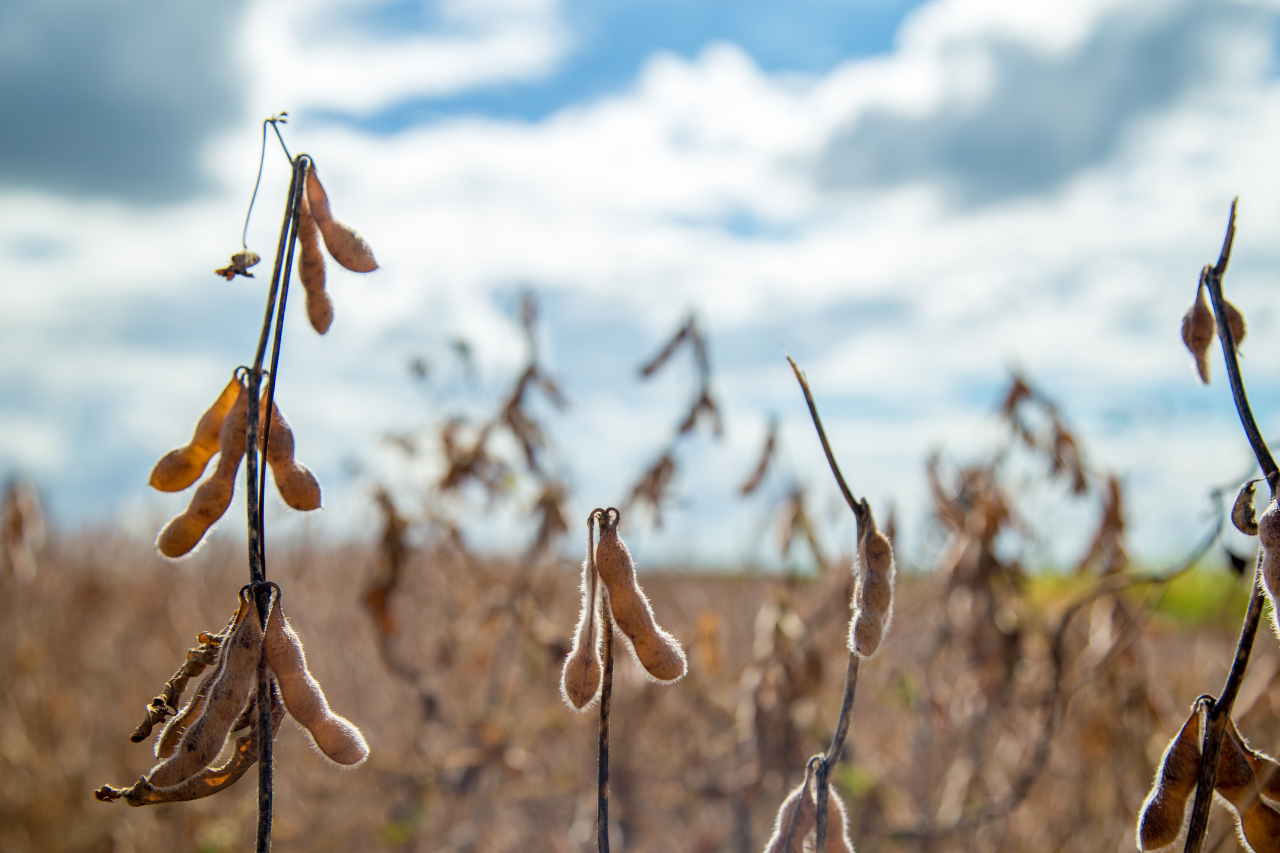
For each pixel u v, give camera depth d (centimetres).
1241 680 143
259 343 146
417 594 546
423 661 526
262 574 142
